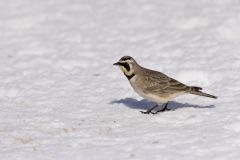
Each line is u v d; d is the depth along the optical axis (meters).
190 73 16.91
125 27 22.19
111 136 12.62
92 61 19.09
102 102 15.29
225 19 21.00
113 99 15.50
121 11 23.95
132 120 13.66
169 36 20.56
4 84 17.22
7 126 13.63
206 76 16.70
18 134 13.07
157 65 18.02
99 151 11.74
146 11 23.56
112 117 13.98
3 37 22.23
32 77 17.78
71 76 17.70
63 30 22.53
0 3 25.94
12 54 20.28
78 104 15.20
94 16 23.80
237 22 20.62
